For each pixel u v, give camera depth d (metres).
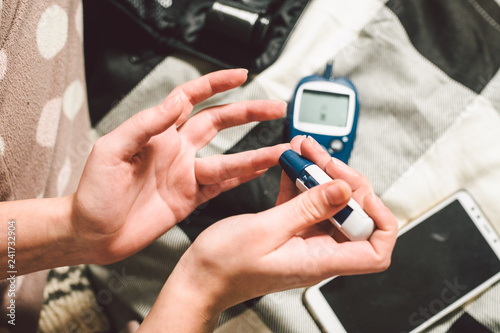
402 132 0.54
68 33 0.50
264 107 0.46
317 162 0.45
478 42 0.53
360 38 0.55
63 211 0.43
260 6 0.54
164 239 0.52
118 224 0.43
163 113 0.40
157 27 0.54
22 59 0.46
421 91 0.54
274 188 0.53
